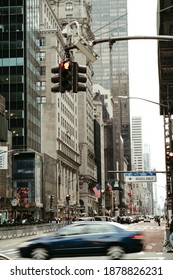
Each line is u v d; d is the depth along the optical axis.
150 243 37.03
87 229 20.78
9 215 84.19
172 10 52.97
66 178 132.62
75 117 149.62
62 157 126.00
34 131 107.12
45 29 121.81
